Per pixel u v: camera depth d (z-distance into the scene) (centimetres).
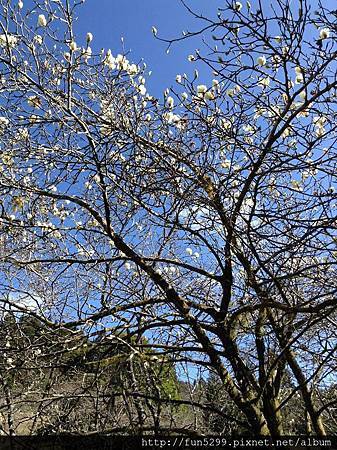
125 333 495
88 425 409
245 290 375
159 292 497
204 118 396
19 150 433
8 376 439
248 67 339
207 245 429
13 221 447
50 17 398
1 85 408
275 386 455
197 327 430
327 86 335
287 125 355
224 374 428
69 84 404
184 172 416
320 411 441
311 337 444
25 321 488
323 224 326
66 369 421
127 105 439
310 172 400
